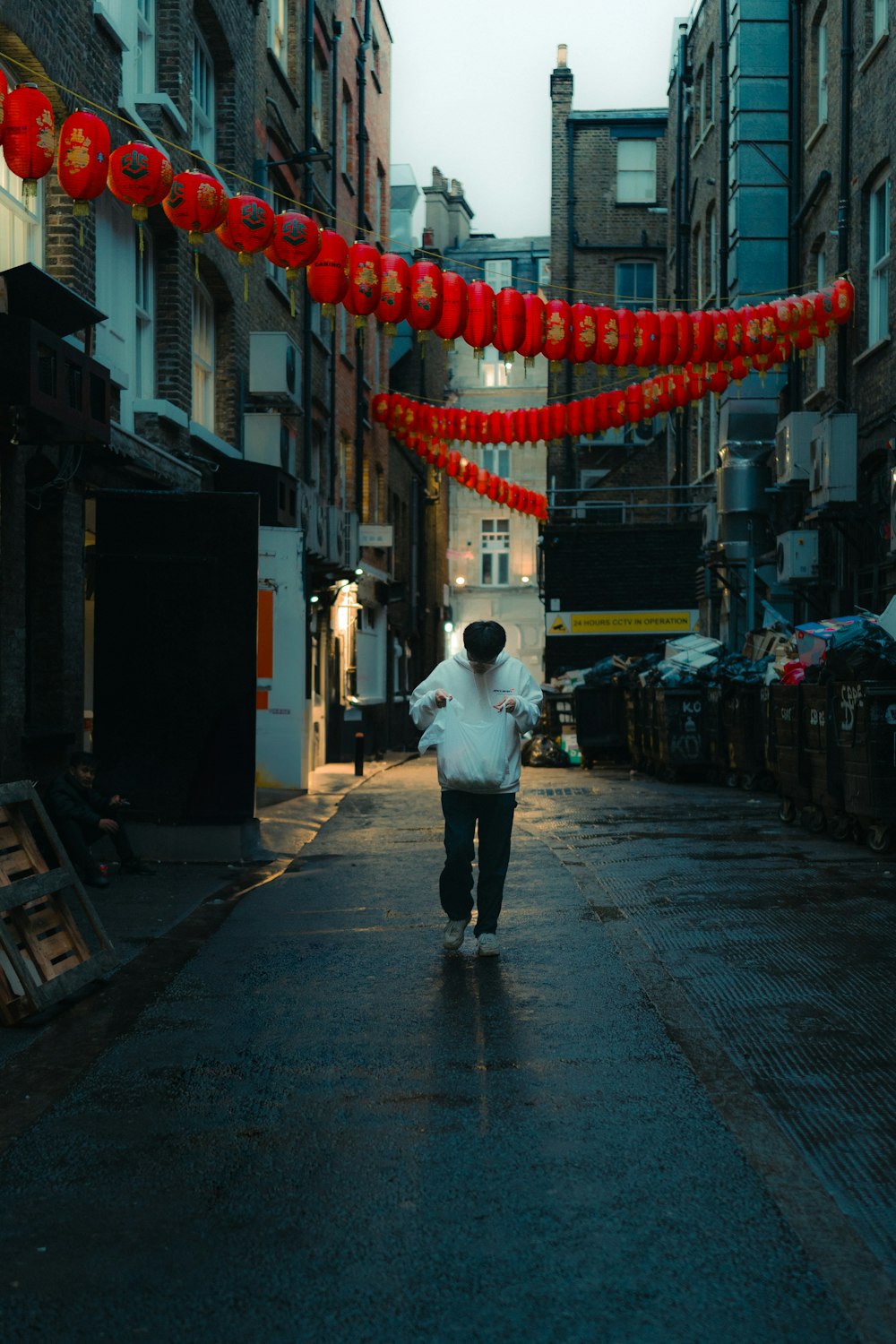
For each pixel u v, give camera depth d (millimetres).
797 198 22094
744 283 22422
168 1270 3312
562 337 9469
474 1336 2951
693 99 31516
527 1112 4434
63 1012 5938
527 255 55156
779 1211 3570
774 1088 4633
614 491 36562
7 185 10258
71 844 9367
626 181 39156
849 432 17844
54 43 10492
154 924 8008
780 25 22375
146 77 14305
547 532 32844
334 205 25922
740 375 12898
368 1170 3943
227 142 17172
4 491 9375
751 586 23250
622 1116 4367
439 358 51469
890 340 16641
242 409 17266
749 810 14289
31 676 10719
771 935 7145
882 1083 4656
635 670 23188
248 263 7977
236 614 10922
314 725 24172
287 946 7254
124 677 10938
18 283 8844
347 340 28406
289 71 22188
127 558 10906
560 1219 3559
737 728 17219
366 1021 5629
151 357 14281
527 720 6863
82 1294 3191
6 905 5793
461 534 56438
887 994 5867
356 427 29297
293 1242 3455
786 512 22688
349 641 28500
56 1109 4582
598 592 32812
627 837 11867
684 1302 3082
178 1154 4121
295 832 12977
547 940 7242
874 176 17703
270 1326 3018
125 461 11883
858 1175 3834
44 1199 3785
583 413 14609
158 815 10875
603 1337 2934
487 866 6918
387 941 7348
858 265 18141
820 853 10391
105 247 12773
